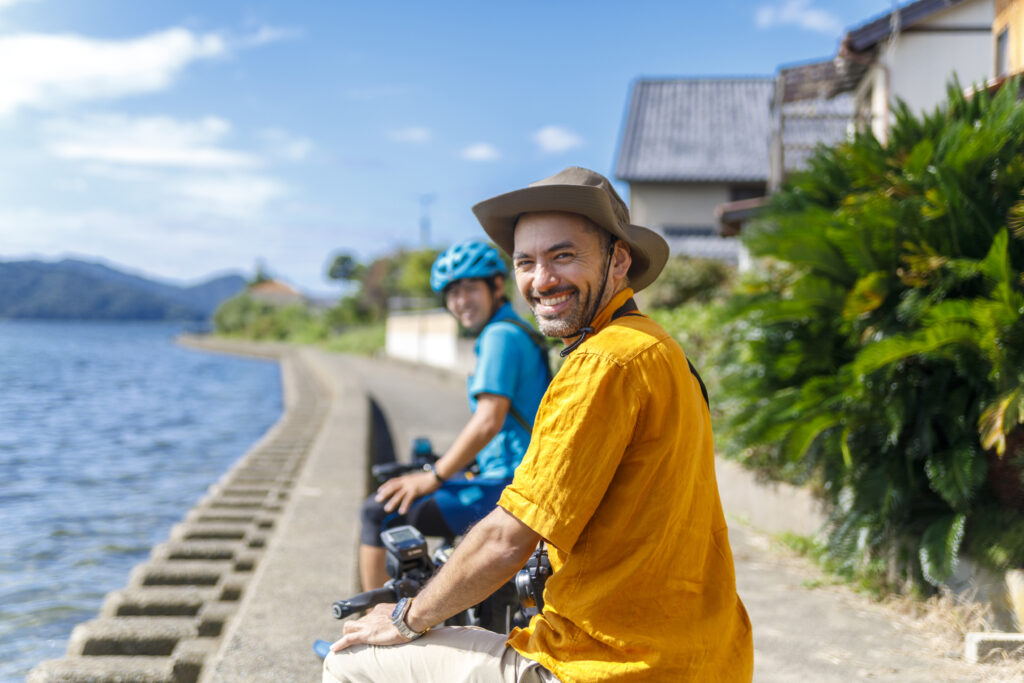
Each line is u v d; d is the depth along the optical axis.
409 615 1.88
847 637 4.13
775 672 3.73
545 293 1.83
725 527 1.86
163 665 3.79
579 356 1.68
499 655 1.85
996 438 3.94
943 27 9.52
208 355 70.06
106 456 15.77
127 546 8.77
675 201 24.16
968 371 4.47
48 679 3.68
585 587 1.67
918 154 4.91
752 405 5.95
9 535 9.16
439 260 3.18
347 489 7.27
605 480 1.62
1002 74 8.00
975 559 4.19
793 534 5.94
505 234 1.99
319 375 31.78
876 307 5.02
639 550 1.65
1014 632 3.89
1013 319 4.13
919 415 4.71
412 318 36.16
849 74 11.26
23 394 30.25
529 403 2.91
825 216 5.21
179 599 5.23
